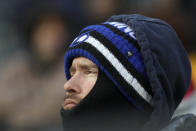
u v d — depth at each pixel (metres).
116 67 6.01
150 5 11.16
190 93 9.05
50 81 8.15
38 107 8.13
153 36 6.15
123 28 6.27
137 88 5.99
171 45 6.31
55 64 8.23
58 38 8.34
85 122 6.11
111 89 6.07
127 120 6.07
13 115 8.34
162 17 10.35
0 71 8.88
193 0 11.86
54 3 8.77
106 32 6.22
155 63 5.98
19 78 8.45
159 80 5.99
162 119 5.89
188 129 5.96
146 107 6.04
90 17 11.87
